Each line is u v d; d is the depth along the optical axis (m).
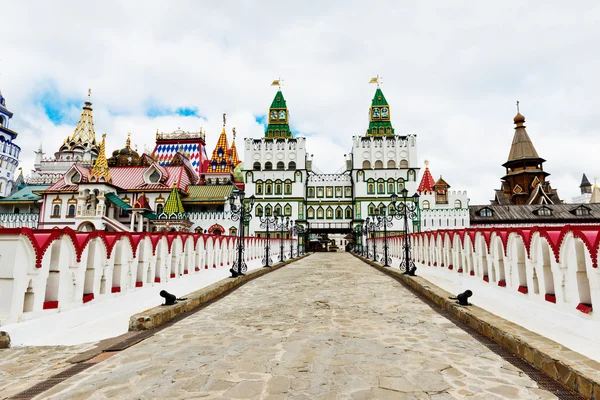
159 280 9.79
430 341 5.44
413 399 3.50
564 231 5.51
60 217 45.25
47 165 61.75
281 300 9.26
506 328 5.31
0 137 58.91
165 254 10.17
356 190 56.47
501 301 7.77
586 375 3.49
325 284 12.59
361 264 24.41
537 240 6.46
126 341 5.41
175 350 5.04
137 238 8.53
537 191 63.81
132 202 48.44
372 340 5.52
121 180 50.66
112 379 3.99
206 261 14.27
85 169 47.19
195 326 6.45
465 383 3.88
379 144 57.72
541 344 4.49
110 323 6.46
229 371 4.25
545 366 4.13
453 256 11.73
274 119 62.25
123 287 7.86
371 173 56.59
